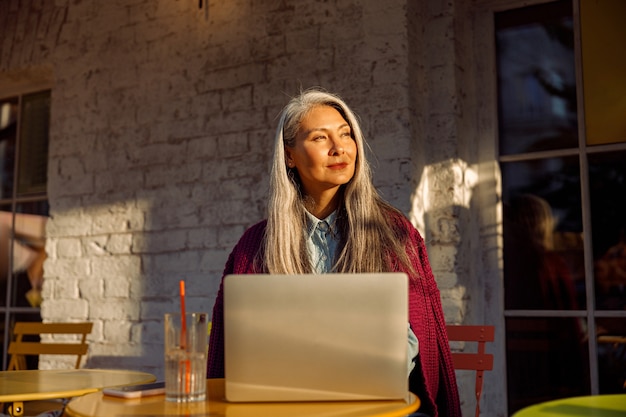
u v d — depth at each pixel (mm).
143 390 1541
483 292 3479
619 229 3236
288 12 3795
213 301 3893
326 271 1894
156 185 4156
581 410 1342
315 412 1274
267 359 1381
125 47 4352
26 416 2896
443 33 3521
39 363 4488
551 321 3330
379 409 1292
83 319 4320
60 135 4539
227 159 3928
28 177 4910
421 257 1950
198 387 1439
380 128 3441
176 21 4184
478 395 2355
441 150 3469
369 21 3533
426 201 3465
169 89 4168
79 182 4434
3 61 4789
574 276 3311
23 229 4883
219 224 3920
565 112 3408
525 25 3539
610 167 3285
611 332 3203
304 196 1988
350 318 1363
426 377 1779
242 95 3910
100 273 4293
